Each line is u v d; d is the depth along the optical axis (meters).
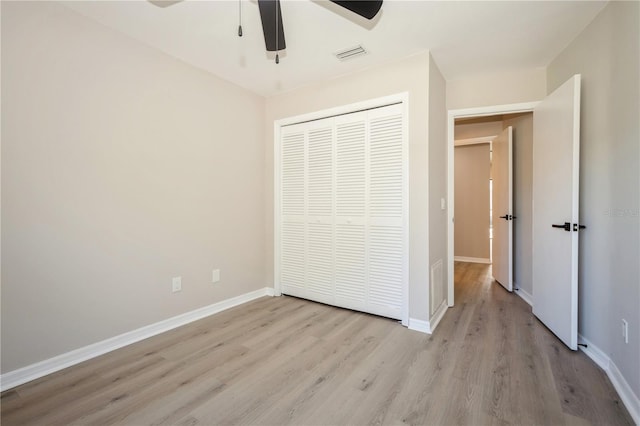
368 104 2.70
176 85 2.53
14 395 1.63
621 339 1.66
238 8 1.90
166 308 2.48
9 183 1.70
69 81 1.92
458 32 2.16
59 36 1.88
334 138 2.96
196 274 2.71
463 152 5.42
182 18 2.01
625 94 1.66
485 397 1.59
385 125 2.65
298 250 3.27
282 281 3.42
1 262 1.68
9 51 1.69
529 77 2.76
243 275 3.18
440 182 2.81
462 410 1.50
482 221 5.29
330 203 3.01
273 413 1.49
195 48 2.39
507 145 3.56
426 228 2.43
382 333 2.40
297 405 1.55
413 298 2.49
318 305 3.07
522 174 3.38
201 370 1.88
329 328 2.50
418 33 2.17
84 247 2.00
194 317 2.69
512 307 3.00
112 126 2.13
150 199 2.36
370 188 2.75
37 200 1.80
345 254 2.92
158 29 2.14
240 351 2.12
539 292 2.61
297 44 2.32
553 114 2.33
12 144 1.71
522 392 1.63
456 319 2.70
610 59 1.81
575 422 1.41
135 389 1.68
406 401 1.57
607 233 1.84
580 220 2.14
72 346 1.95
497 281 3.97
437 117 2.70
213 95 2.84
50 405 1.55
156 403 1.57
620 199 1.70
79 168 1.97
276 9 1.58
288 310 2.93
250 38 2.25
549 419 1.43
